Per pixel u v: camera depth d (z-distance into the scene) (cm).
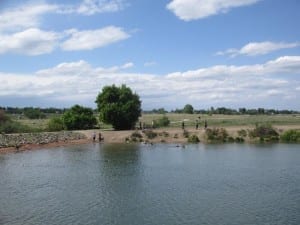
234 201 3450
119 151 6894
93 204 3391
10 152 6794
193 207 3275
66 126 10094
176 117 15638
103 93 9756
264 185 4056
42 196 3666
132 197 3619
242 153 6419
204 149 7031
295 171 4788
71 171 4916
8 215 3083
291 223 2870
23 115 19600
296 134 8038
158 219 2973
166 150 6981
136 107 9688
